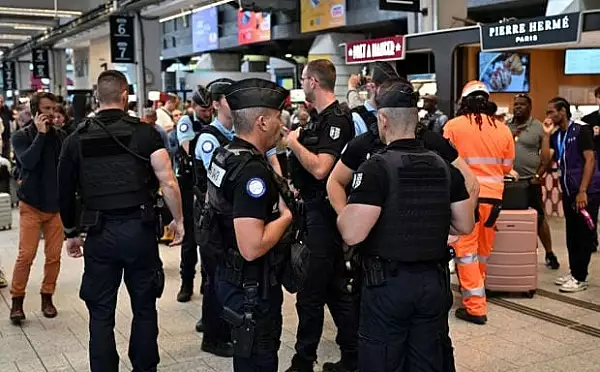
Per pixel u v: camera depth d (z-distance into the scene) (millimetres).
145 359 3340
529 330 4293
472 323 4430
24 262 4512
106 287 3234
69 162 3203
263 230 2398
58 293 5316
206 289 3877
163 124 8867
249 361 2490
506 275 4961
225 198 2473
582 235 5117
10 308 4918
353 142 2965
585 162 5000
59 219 4613
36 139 4301
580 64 9688
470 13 15359
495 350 3936
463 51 9242
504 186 4945
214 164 2510
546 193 8539
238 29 20484
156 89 18312
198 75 18469
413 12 10102
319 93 3387
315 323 3436
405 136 2488
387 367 2426
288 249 2539
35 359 3895
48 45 28062
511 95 9742
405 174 2400
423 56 9633
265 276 2486
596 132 5461
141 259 3244
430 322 2445
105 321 3234
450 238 3367
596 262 6082
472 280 4406
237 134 2535
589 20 6258
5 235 8008
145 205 3242
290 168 3385
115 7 17578
